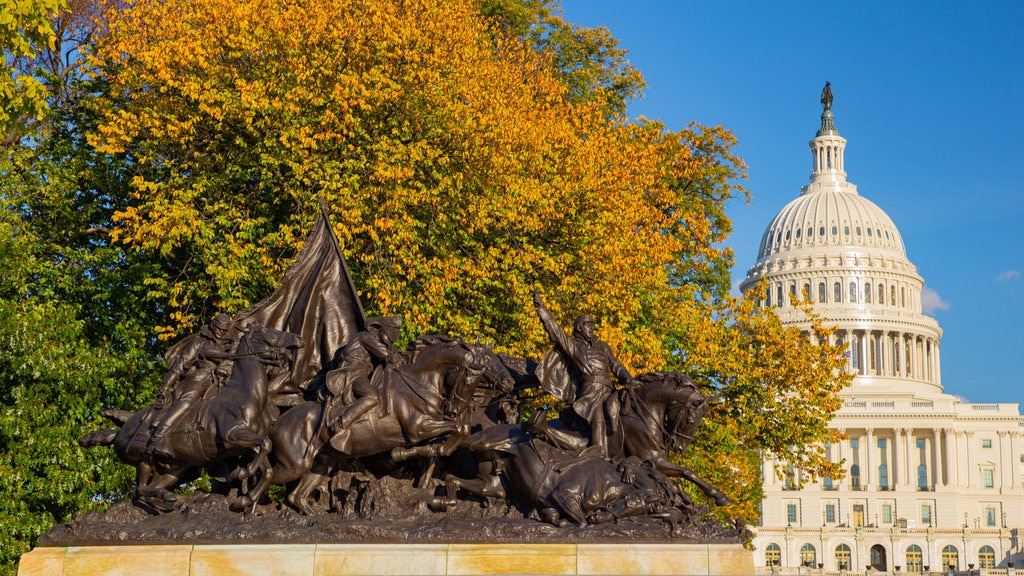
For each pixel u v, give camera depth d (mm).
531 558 17641
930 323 176250
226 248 29609
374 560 17609
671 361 35844
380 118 31594
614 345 30297
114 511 18719
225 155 32156
